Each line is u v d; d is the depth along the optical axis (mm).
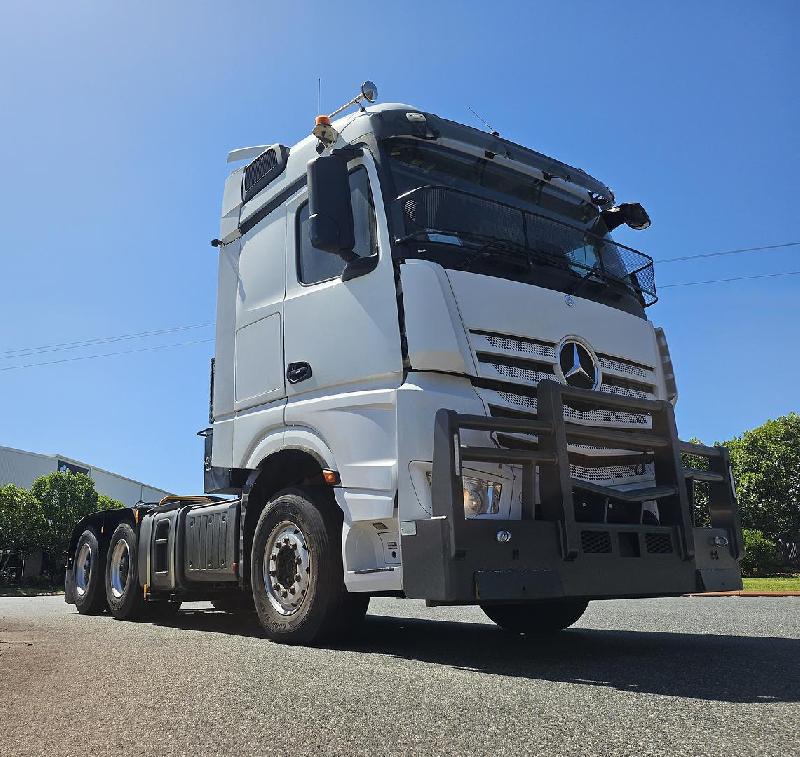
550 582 3789
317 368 4762
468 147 5062
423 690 3131
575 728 2486
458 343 4148
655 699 2949
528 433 4055
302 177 5352
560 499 3953
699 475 4637
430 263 4285
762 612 7762
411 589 3791
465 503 3947
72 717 2691
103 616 7871
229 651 4391
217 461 5605
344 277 4664
